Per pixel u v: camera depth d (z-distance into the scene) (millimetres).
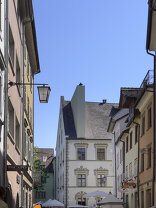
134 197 30422
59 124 73875
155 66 23203
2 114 14320
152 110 24062
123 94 32469
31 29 25719
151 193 23859
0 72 13789
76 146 62969
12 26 17906
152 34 21109
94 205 60344
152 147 24016
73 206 48188
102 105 71938
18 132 21672
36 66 34781
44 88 14594
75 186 61531
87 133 65062
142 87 24688
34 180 34281
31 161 32906
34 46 29469
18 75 21859
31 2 21641
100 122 67875
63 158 65250
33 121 34875
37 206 17141
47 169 82125
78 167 62250
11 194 17203
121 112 44469
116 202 30156
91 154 63031
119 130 43250
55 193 76812
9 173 16578
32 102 34188
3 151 14555
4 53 15102
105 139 63750
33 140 34656
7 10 15562
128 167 35094
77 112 65062
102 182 62094
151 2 18906
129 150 34656
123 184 30516
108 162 62969
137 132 30766
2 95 14266
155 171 22812
